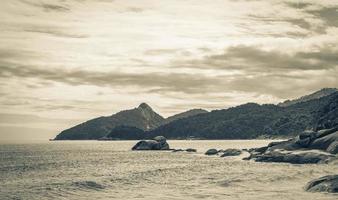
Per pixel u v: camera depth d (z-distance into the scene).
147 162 120.75
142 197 49.38
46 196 50.47
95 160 132.88
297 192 51.16
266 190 53.91
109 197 49.56
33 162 123.56
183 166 98.69
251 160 114.50
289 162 100.88
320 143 109.12
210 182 63.72
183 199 47.69
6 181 69.44
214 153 161.75
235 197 48.47
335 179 51.47
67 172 87.31
